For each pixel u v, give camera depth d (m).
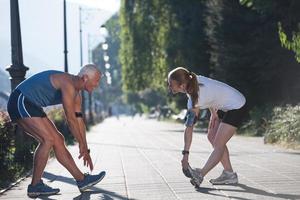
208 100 8.04
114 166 11.58
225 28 27.81
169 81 7.97
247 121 26.11
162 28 41.19
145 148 17.28
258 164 11.31
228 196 7.38
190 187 8.26
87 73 7.86
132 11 44.19
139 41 43.22
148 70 43.09
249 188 8.03
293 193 7.53
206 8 33.09
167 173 10.08
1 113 10.61
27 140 12.78
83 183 8.05
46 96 7.87
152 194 7.75
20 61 12.92
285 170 10.19
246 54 26.73
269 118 22.67
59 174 10.42
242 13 27.30
